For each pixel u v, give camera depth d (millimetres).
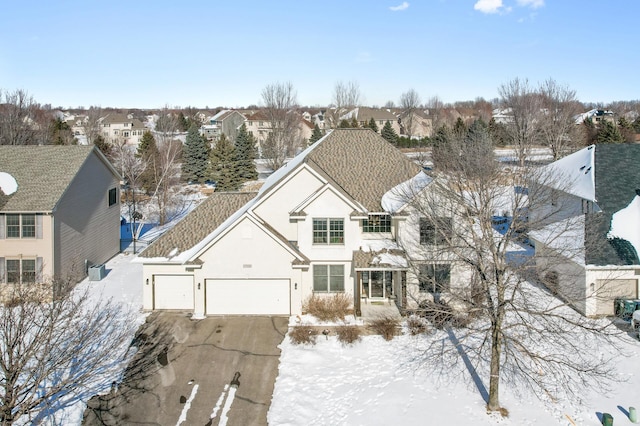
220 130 120312
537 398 19000
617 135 73812
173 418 18125
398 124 124375
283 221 29094
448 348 22875
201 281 27141
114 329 25297
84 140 103688
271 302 27406
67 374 20359
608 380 20062
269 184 33469
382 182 30328
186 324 26172
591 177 29422
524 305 19547
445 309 22453
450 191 23078
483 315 23844
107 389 19969
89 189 34719
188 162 76000
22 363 14688
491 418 17750
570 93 84062
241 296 27375
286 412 18516
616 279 23516
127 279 33500
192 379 20781
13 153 33219
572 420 17609
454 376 20672
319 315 26812
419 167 31266
